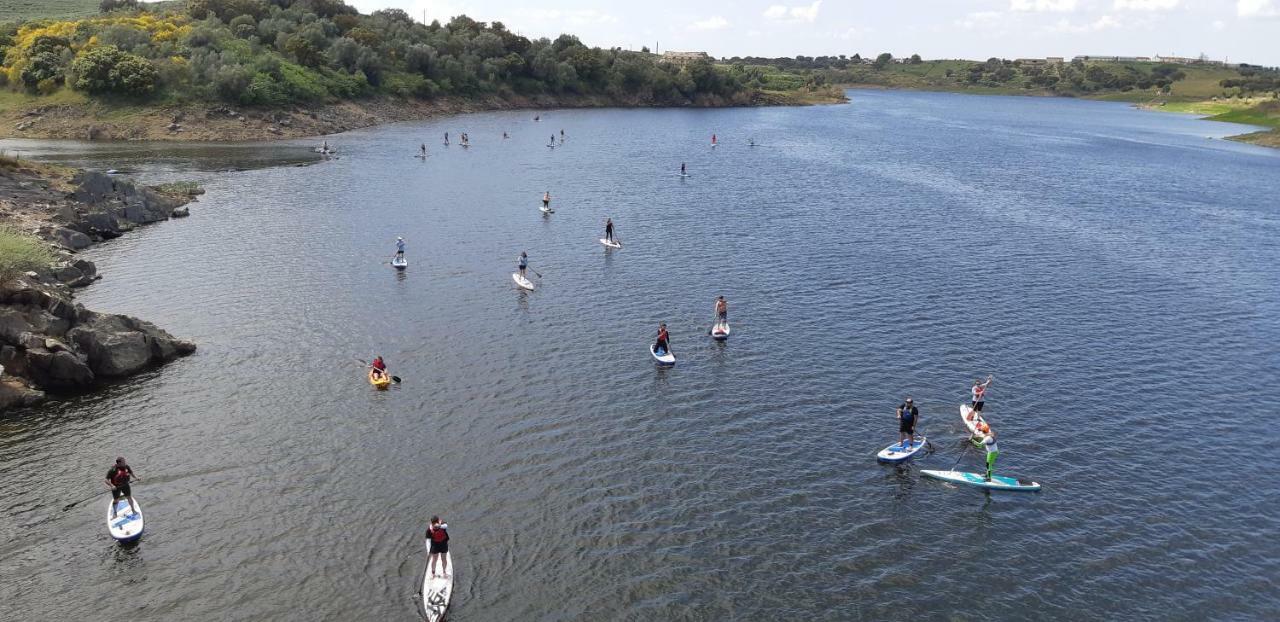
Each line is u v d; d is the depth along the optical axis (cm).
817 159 16738
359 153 14975
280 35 19925
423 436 4519
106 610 3175
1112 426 4862
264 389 5034
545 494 4000
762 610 3266
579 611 3225
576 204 10981
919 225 10262
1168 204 12288
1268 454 4569
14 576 3344
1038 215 11162
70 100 15988
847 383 5375
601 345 5922
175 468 4134
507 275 7588
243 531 3662
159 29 18475
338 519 3762
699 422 4788
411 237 8856
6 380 4712
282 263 7706
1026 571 3553
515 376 5344
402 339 5909
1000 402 5141
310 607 3216
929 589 3419
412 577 3403
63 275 6719
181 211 9538
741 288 7356
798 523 3838
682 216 10412
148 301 6538
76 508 3797
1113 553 3681
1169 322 6700
